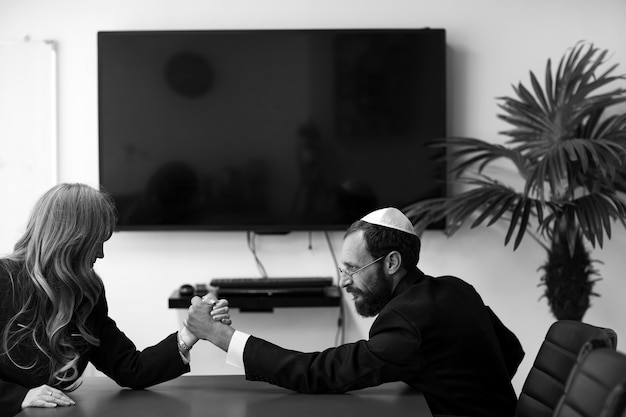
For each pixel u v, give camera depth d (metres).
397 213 2.31
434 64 4.07
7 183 4.18
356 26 4.12
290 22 4.12
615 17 4.09
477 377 2.21
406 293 2.24
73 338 2.13
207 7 4.12
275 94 4.11
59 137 4.18
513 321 4.20
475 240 4.17
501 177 4.13
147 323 4.21
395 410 1.97
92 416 1.92
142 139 4.12
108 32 4.08
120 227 4.13
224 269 4.20
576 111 3.75
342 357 2.13
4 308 2.04
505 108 3.82
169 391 2.19
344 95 4.10
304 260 4.20
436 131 4.09
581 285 3.78
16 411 1.99
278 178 4.13
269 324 4.23
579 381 1.68
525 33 4.11
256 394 2.14
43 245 2.04
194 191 4.14
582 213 3.63
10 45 4.13
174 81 4.11
